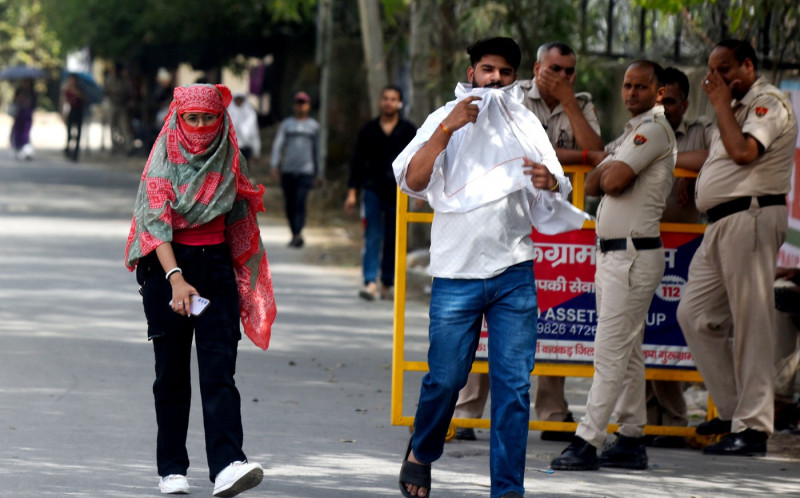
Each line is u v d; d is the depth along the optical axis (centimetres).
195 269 1445
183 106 1423
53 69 15362
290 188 4312
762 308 1769
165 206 1419
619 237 1673
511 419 1374
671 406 1895
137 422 1894
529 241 1412
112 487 1525
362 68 5825
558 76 1769
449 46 3872
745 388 1795
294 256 4122
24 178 6994
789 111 1756
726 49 1762
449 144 1398
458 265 1386
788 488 1620
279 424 1927
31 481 1538
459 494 1551
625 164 1652
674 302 1859
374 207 3281
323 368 2405
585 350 1841
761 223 1750
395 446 1811
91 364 2330
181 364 1479
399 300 1791
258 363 2428
